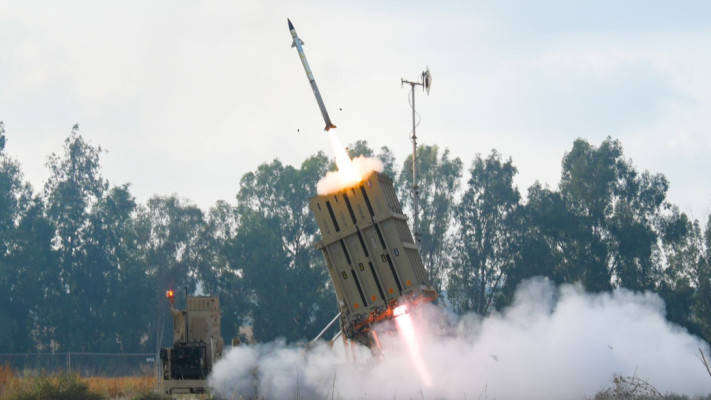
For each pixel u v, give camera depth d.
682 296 173.75
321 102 76.44
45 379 68.62
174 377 66.50
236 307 195.12
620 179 196.88
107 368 185.25
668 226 188.75
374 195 61.62
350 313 62.28
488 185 198.75
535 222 194.88
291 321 191.38
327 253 62.53
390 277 61.69
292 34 79.75
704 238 184.00
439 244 197.25
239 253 196.12
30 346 196.75
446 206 199.38
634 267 184.00
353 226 61.81
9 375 78.31
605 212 191.25
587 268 185.50
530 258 188.75
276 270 192.75
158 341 197.88
